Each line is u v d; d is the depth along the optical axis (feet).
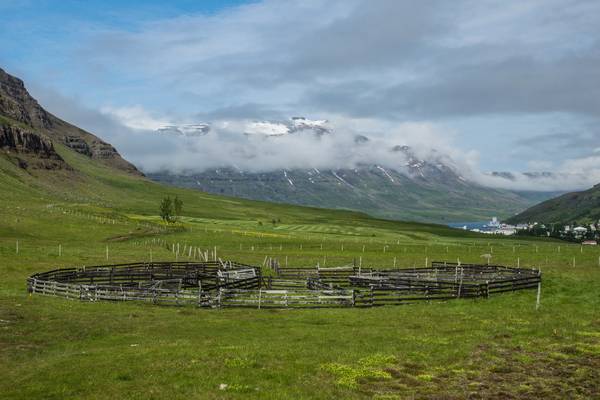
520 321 115.24
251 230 565.53
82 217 467.93
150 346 91.40
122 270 197.57
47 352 91.04
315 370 76.54
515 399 67.10
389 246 390.01
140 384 69.21
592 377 75.15
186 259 277.85
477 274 201.46
